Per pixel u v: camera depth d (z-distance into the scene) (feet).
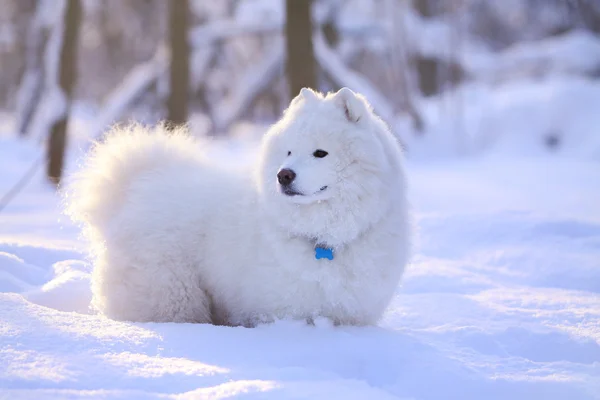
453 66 82.48
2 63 100.73
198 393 7.95
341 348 10.19
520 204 31.91
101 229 13.38
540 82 79.97
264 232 12.00
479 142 65.36
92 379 8.20
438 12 85.66
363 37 74.69
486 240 22.27
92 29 84.33
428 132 65.51
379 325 12.96
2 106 104.94
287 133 11.82
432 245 21.99
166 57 60.64
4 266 15.44
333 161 11.47
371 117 12.66
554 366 10.34
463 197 34.78
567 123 62.49
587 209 29.81
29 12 83.71
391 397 8.34
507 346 11.58
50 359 8.70
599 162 53.52
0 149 52.75
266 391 8.03
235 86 77.00
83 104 93.25
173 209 12.92
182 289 12.63
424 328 12.80
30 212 29.63
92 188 13.67
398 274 12.37
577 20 102.89
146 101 61.26
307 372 9.07
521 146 62.44
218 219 12.76
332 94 13.10
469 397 8.86
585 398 8.75
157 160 13.97
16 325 10.02
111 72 95.35
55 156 40.27
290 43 34.88
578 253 19.72
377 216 11.75
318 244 11.76
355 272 11.75
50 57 41.47
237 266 12.34
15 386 7.82
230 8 79.15
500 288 16.72
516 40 114.93
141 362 8.96
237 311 12.52
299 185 11.16
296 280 11.78
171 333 10.57
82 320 10.85
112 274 12.79
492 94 75.72
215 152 43.75
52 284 14.26
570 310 13.80
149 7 83.15
